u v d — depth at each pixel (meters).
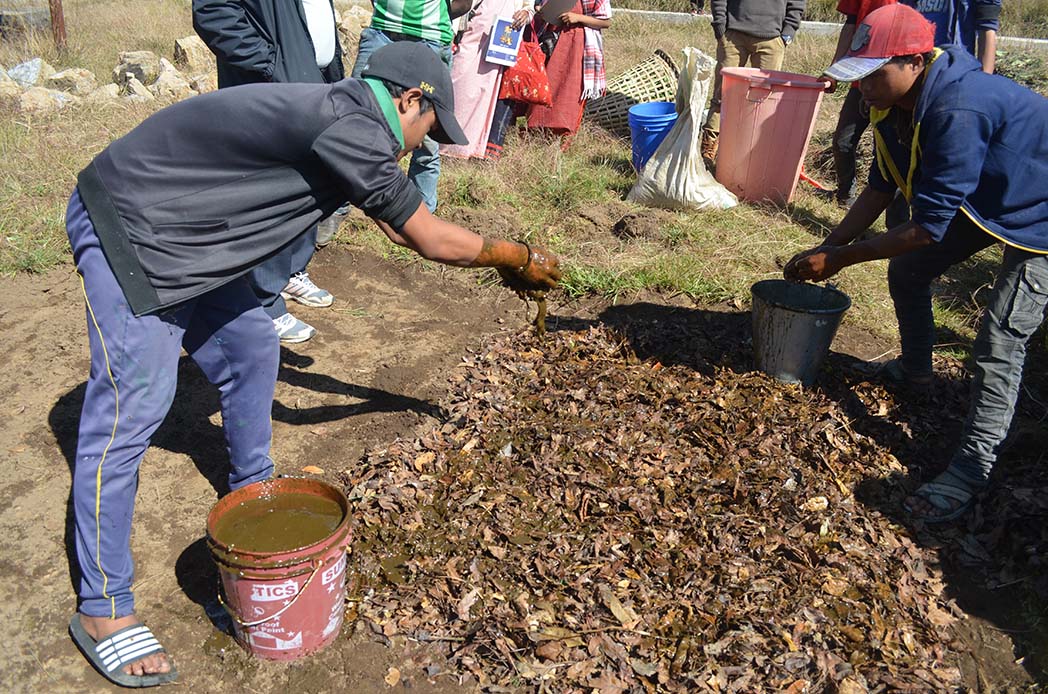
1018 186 3.19
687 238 5.74
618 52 11.53
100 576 2.57
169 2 14.13
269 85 2.39
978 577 3.23
